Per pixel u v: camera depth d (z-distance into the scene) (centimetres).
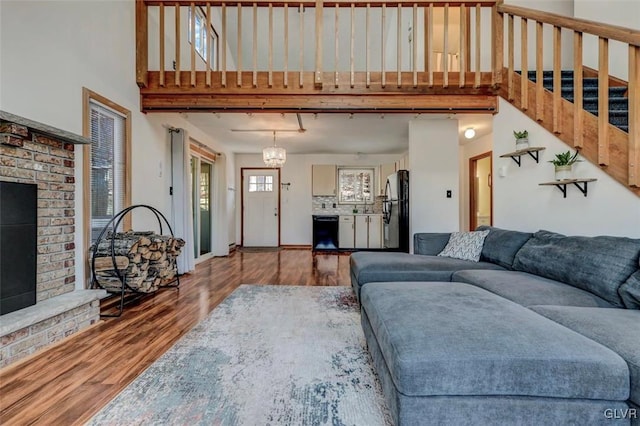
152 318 280
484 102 383
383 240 727
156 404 158
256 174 805
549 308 169
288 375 185
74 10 276
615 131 235
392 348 126
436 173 483
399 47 369
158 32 414
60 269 251
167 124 444
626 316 153
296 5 365
